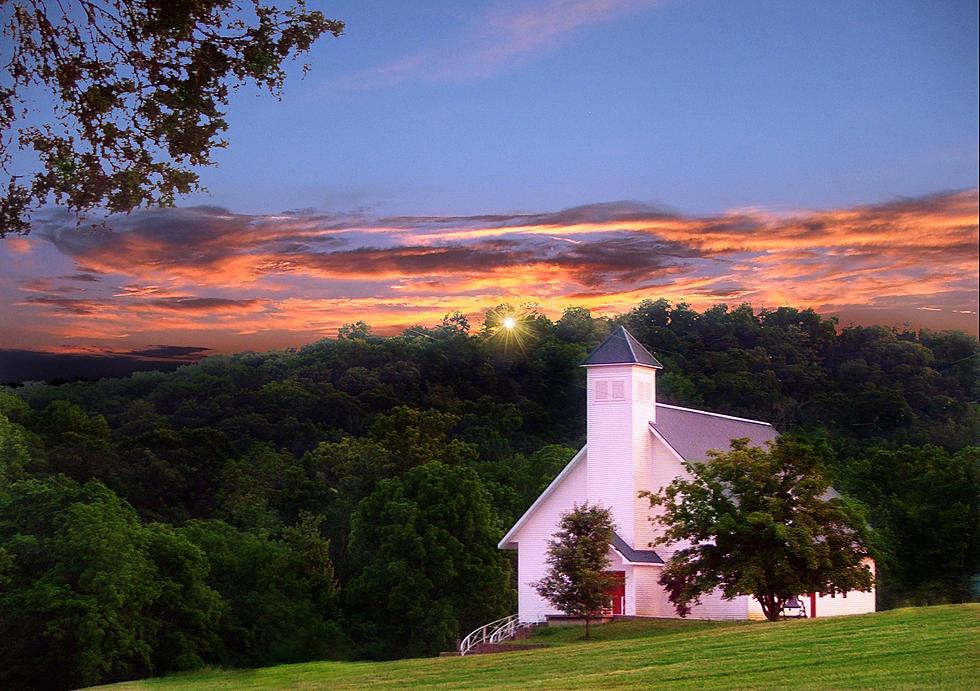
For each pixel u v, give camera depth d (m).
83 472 98.31
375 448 102.88
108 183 22.73
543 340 157.12
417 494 82.75
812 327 156.00
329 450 105.00
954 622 35.09
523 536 61.34
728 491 51.25
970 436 125.38
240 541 80.31
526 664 36.31
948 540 65.56
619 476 58.34
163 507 99.31
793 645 33.72
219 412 127.81
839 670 29.22
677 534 46.47
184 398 131.25
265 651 75.75
